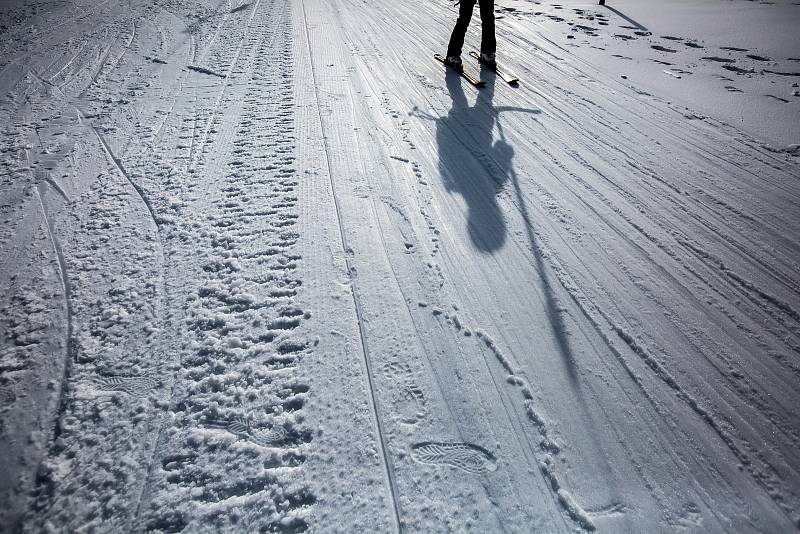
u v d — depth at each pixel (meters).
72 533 1.40
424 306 2.27
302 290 2.34
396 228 2.82
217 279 2.39
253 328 2.12
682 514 1.49
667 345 2.09
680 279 2.47
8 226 2.74
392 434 1.71
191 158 3.56
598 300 2.33
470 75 5.55
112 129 4.02
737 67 6.10
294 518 1.45
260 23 7.89
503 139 3.98
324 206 3.00
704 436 1.72
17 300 2.22
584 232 2.83
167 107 4.48
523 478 1.58
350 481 1.56
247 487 1.53
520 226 2.87
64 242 2.62
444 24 8.36
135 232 2.72
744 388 1.90
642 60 6.43
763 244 2.74
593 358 2.02
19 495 1.49
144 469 1.57
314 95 4.77
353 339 2.08
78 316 2.14
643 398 1.85
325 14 8.72
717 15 9.33
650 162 3.65
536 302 2.31
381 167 3.47
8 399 1.77
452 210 3.01
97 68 5.56
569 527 1.45
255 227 2.79
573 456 1.65
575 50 6.88
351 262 2.54
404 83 5.22
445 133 4.05
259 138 3.88
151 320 2.14
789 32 7.90
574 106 4.73
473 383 1.90
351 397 1.83
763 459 1.65
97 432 1.68
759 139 4.04
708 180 3.40
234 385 1.86
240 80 5.20
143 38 6.88
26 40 6.79
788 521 1.48
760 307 2.30
